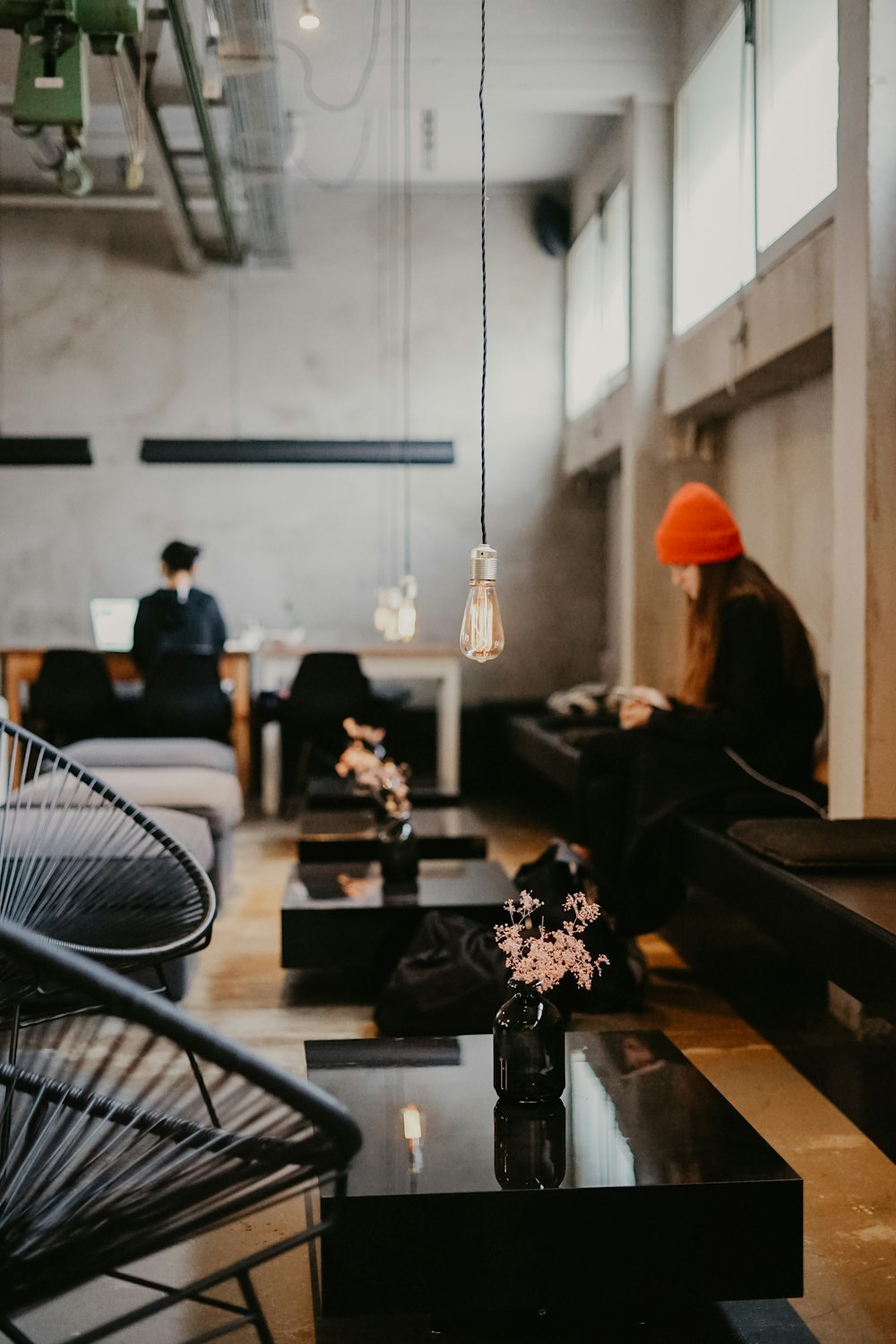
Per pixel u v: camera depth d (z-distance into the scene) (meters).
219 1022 3.69
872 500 3.68
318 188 9.41
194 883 2.67
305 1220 2.46
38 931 2.56
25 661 7.92
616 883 4.31
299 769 8.59
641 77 6.44
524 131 8.20
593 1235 1.83
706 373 5.95
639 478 6.81
